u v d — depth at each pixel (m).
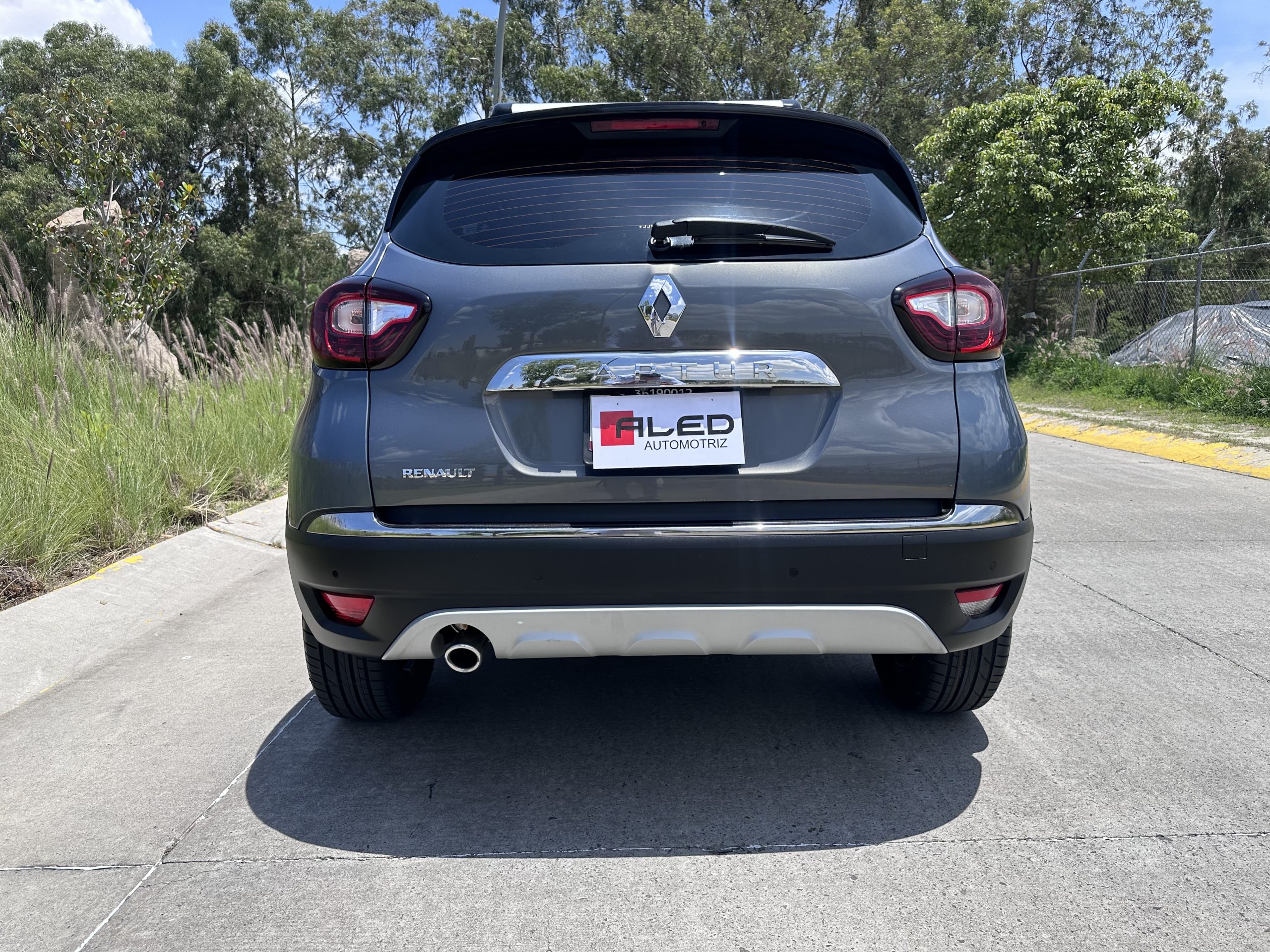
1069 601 3.94
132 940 1.79
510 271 2.14
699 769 2.48
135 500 4.82
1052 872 1.97
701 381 2.09
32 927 1.84
